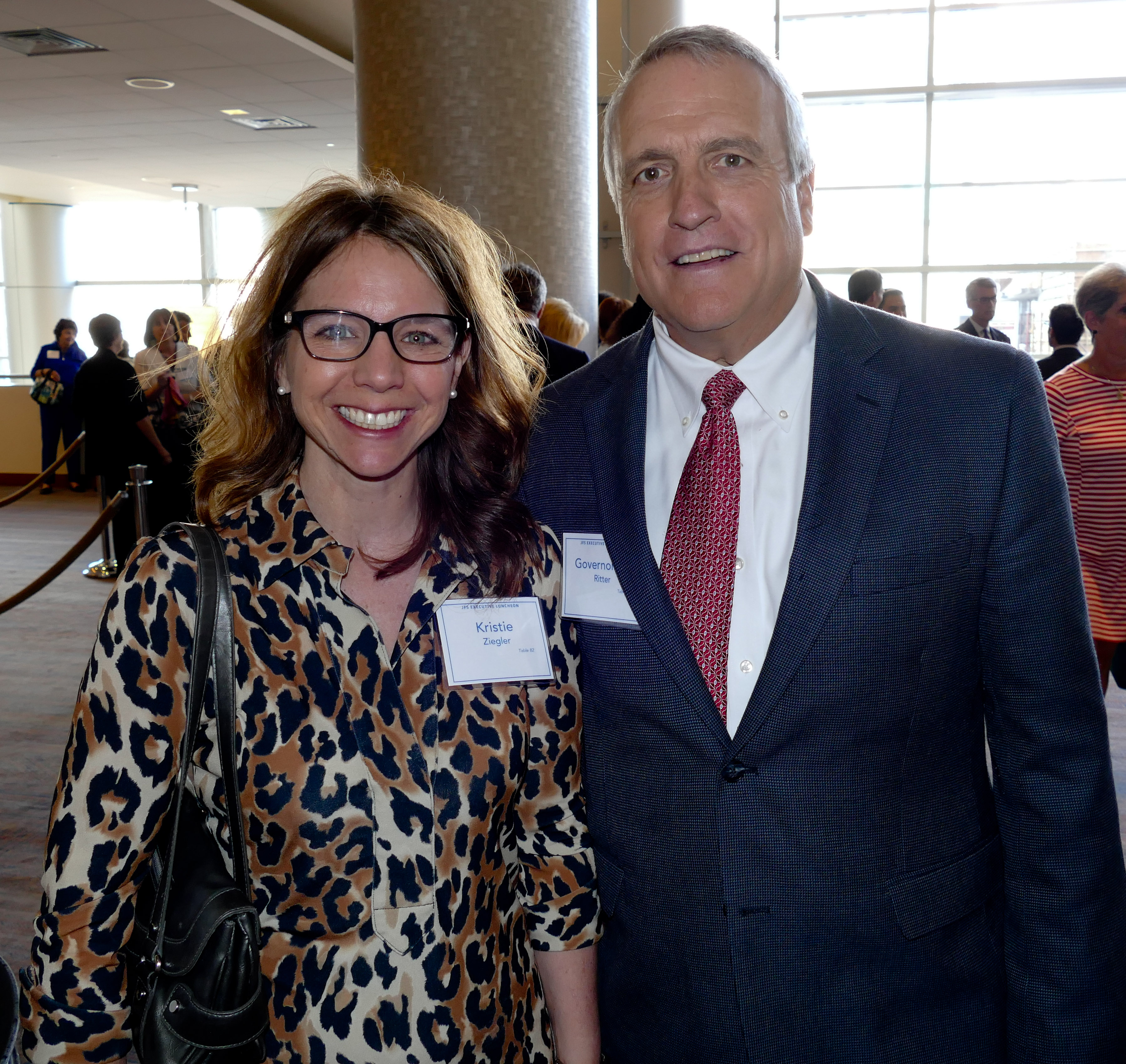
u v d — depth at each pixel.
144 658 0.99
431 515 1.16
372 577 1.12
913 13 11.12
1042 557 1.13
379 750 1.05
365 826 1.03
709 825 1.15
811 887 1.12
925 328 1.25
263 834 1.02
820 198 11.76
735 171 1.15
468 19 4.39
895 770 1.13
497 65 4.43
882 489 1.14
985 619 1.16
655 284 1.20
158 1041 0.96
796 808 1.12
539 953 1.22
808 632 1.11
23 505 9.80
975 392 1.15
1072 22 10.86
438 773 1.07
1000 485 1.12
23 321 16.94
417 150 4.48
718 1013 1.15
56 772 3.71
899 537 1.12
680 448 1.25
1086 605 1.17
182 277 17.33
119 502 4.36
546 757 1.17
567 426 1.34
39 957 0.97
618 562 1.20
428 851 1.05
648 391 1.31
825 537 1.12
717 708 1.15
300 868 1.02
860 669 1.11
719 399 1.20
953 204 11.51
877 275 5.44
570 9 4.58
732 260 1.14
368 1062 1.01
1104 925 1.15
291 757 1.02
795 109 1.21
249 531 1.08
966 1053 1.16
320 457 1.11
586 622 1.22
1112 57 10.84
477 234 1.18
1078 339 4.78
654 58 1.21
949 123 11.37
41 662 5.05
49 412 10.63
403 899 1.04
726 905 1.13
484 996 1.07
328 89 9.32
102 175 13.86
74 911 0.96
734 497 1.18
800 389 1.21
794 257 1.19
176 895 0.99
